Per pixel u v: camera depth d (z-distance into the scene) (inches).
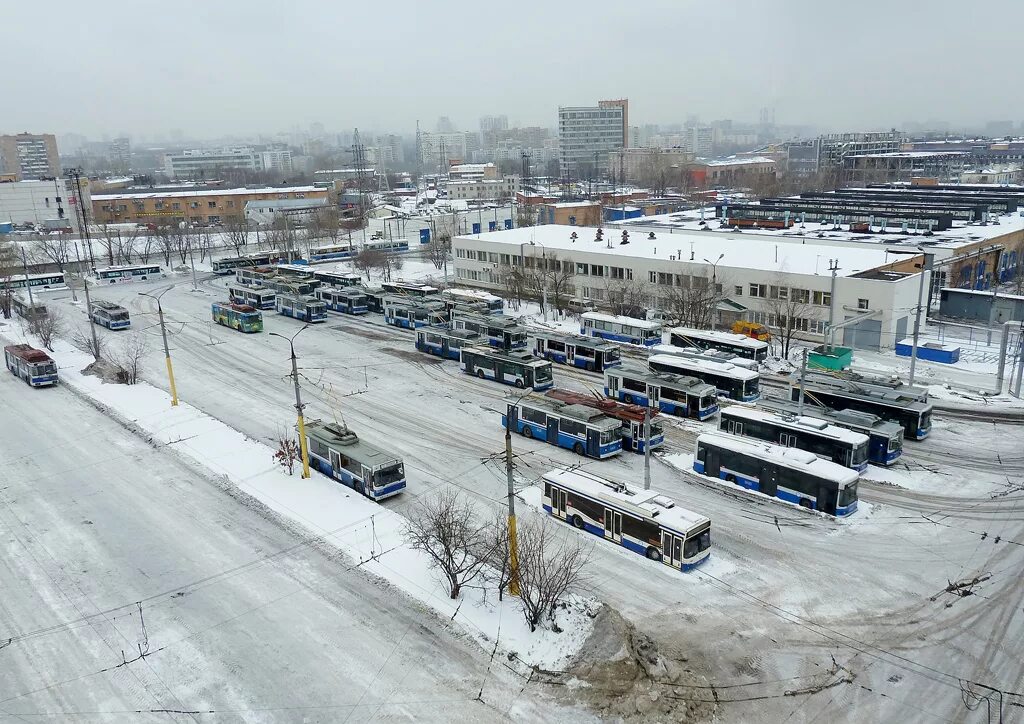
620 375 2273.6
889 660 1092.5
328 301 3794.3
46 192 6835.6
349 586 1304.1
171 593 1296.8
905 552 1390.3
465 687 1050.1
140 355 2805.1
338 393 2395.4
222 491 1690.5
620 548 1414.9
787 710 994.1
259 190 7869.1
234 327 3334.2
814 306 2891.2
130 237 5674.2
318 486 1702.8
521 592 1168.2
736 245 3705.7
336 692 1045.8
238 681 1072.8
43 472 1815.9
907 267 3181.6
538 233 4448.8
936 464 1785.2
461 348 2652.6
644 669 1058.1
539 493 1653.5
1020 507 1558.8
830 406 2075.5
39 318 3144.7
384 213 6673.2
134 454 1915.6
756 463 1636.3
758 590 1273.4
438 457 1859.0
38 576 1358.3
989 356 2659.9
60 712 1019.9
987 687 1033.5
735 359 2407.7
